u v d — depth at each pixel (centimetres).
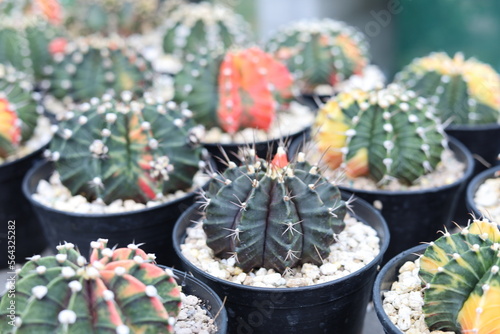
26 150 41
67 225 34
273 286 29
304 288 28
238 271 30
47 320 23
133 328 24
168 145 35
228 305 29
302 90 49
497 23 54
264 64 42
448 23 56
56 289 24
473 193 35
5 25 52
